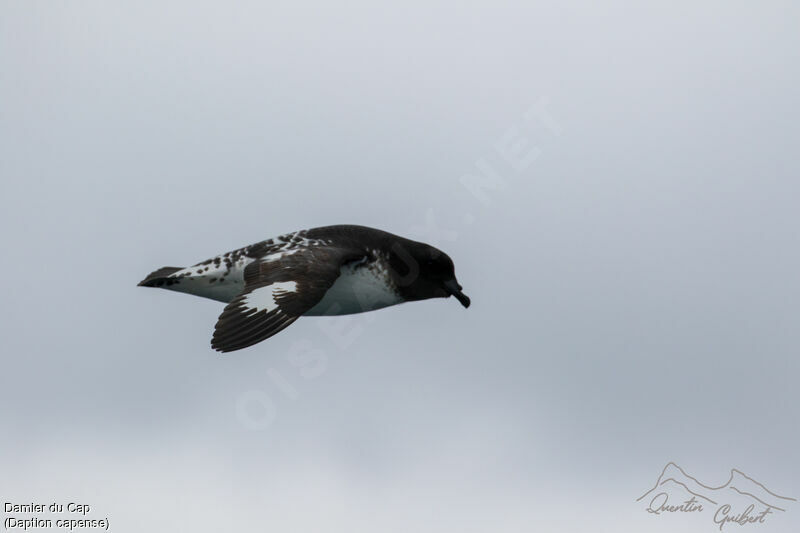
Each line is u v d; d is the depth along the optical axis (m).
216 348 14.65
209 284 16.95
